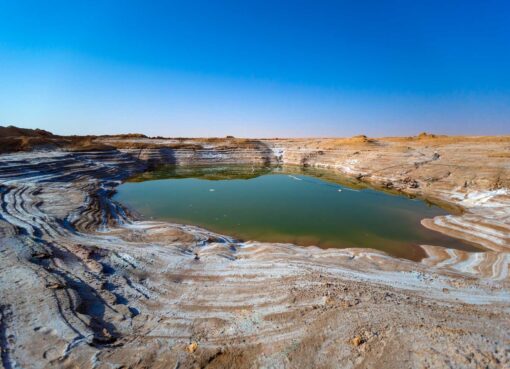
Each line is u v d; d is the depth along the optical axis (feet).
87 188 96.89
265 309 30.81
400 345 22.97
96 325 26.66
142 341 25.54
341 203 95.71
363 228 69.82
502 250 53.98
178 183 134.72
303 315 28.86
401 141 207.51
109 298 32.07
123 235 55.83
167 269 41.34
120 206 87.56
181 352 24.16
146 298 33.65
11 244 41.34
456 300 33.45
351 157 173.68
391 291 35.22
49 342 23.31
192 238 55.88
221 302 32.89
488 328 26.03
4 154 116.37
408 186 112.57
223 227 70.44
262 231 67.56
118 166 157.58
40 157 116.37
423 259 51.55
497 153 108.27
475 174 98.12
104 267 39.52
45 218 57.67
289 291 34.19
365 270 42.73
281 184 131.85
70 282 33.53
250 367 22.58
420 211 85.15
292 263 44.14
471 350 21.84
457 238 62.59
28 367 20.77
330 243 59.93
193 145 219.61
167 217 79.05
